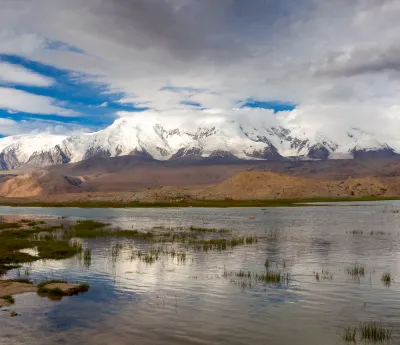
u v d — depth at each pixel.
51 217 110.62
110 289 27.81
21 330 20.38
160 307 23.91
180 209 154.12
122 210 150.38
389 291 27.17
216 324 21.20
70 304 24.47
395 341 19.08
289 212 121.81
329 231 64.25
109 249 45.41
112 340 19.20
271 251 43.59
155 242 51.34
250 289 27.73
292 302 24.83
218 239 54.25
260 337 19.59
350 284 29.02
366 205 166.38
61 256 40.50
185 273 32.72
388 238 54.66
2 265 35.88
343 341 19.12
